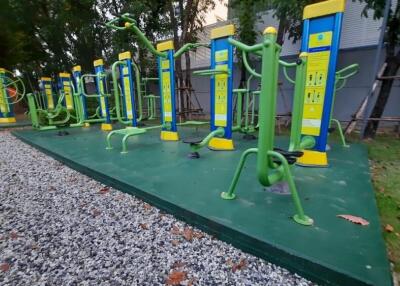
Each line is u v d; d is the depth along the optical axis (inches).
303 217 52.5
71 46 348.2
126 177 84.7
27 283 43.7
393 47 148.8
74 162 107.3
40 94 323.6
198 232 56.9
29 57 384.8
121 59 175.9
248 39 203.3
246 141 148.3
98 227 61.1
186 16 250.7
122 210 69.2
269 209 59.0
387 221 57.8
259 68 226.1
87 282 43.7
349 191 68.9
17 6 303.0
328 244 44.7
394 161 107.0
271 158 54.1
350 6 207.6
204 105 325.1
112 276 44.9
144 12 239.6
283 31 190.7
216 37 120.2
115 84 161.0
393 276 40.5
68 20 291.9
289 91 246.8
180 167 96.0
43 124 223.0
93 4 275.4
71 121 237.1
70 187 88.2
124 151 122.3
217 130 121.9
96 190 84.7
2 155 136.8
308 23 88.5
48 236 58.0
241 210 58.6
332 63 85.3
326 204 60.9
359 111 163.6
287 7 148.9
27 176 100.9
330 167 91.0
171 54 140.5
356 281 36.6
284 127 201.2
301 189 70.6
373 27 201.5
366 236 47.1
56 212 69.5
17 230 60.8
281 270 44.2
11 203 75.9
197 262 47.6
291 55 242.1
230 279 43.1
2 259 50.1
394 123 198.1
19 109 418.6
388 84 152.4
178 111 253.0
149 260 48.8
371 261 40.0
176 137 152.3
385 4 137.3
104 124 211.3
